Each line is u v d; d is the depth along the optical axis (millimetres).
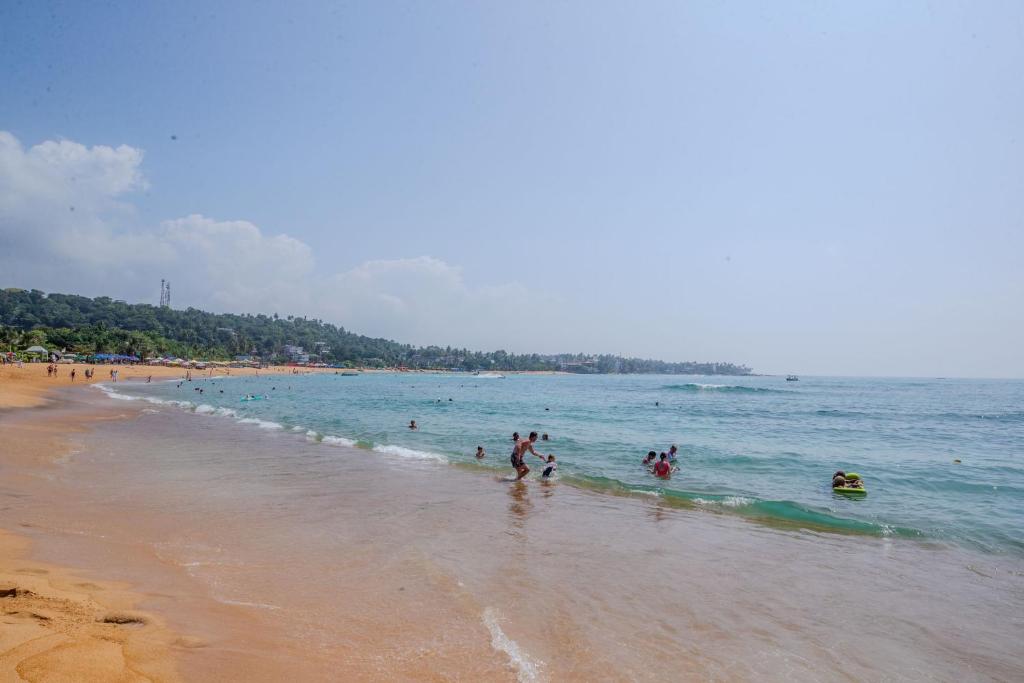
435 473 16562
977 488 15656
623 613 6922
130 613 5750
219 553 8555
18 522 9281
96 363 127312
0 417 26234
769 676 5531
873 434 31469
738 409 52125
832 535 10750
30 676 4168
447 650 5672
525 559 8883
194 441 21781
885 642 6391
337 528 10320
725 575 8422
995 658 6078
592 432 29609
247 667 4930
